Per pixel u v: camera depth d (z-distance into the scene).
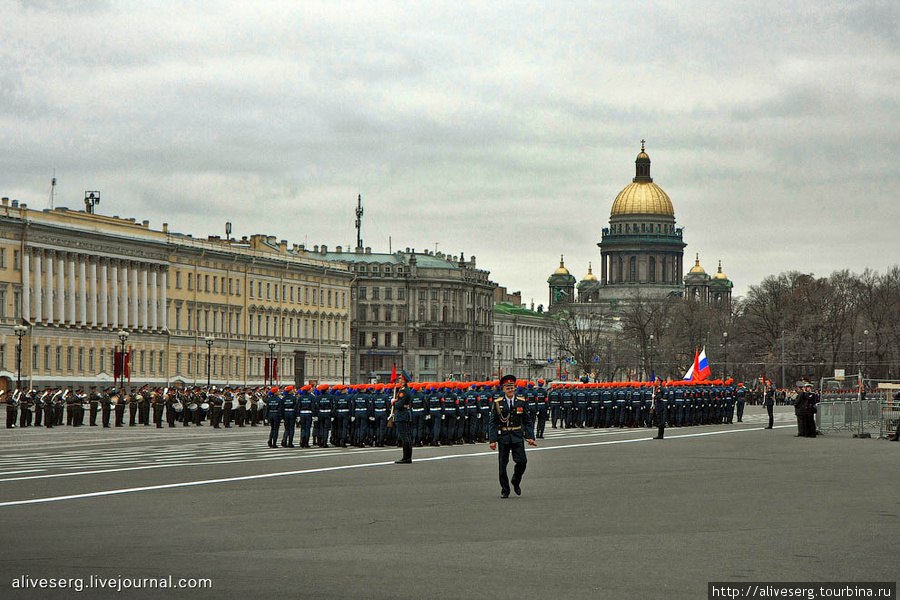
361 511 31.83
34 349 146.88
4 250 143.62
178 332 172.38
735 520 30.23
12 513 31.31
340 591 20.72
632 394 87.88
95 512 31.53
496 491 37.31
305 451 57.38
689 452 57.38
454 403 63.59
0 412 123.88
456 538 26.89
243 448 60.06
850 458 53.50
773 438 72.44
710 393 97.69
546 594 20.52
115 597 20.25
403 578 21.91
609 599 20.12
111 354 159.25
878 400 87.25
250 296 189.00
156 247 168.12
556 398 86.88
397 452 56.66
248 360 187.25
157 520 29.91
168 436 74.19
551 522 29.72
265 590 20.80
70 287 153.88
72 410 92.56
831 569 23.03
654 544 26.06
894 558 24.36
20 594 20.52
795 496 36.19
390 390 61.12
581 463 49.69
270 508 32.47
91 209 171.38
